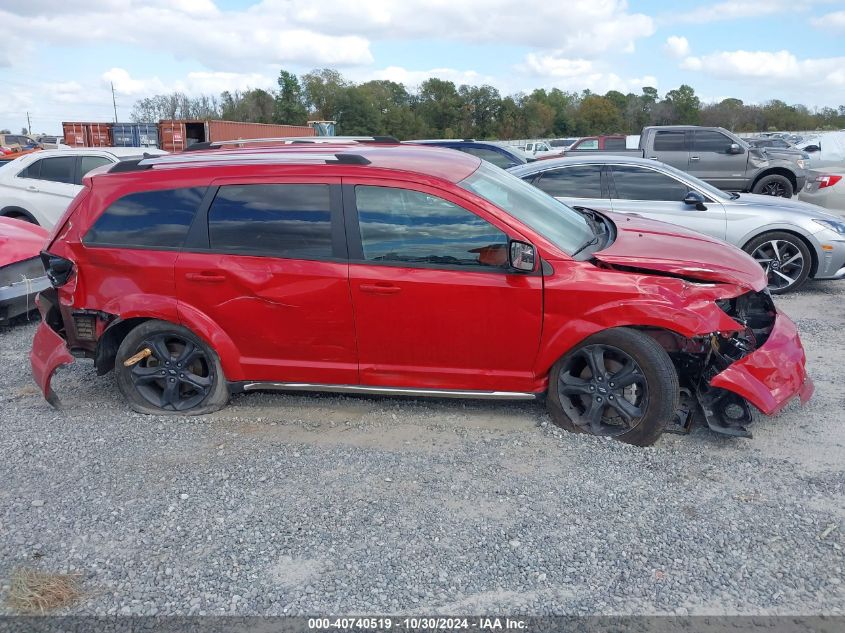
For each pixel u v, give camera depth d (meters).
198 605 2.97
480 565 3.18
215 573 3.17
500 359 4.36
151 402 4.89
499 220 4.21
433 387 4.51
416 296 4.27
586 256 4.28
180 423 4.73
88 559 3.29
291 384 4.69
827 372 5.40
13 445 4.43
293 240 4.44
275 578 3.13
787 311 7.18
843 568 3.10
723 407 4.21
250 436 4.52
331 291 4.37
